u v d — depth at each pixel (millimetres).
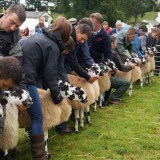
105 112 7109
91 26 6031
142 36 10375
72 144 5336
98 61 7016
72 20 7062
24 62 4293
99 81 6637
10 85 3492
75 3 49000
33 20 27875
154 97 8711
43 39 4340
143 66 9695
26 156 4922
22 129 5859
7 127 3990
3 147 4055
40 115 4355
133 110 7352
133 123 6395
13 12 4004
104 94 7688
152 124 6371
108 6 48156
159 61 12523
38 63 4348
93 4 48500
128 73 7938
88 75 5609
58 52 4395
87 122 6238
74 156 4953
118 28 12047
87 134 5738
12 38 4133
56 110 4629
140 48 10219
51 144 5324
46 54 4316
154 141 5566
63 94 4832
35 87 4324
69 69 5941
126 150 5164
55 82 4406
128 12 67062
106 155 5012
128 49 8820
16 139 4117
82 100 4910
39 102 4340
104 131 5918
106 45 6852
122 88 7840
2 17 4133
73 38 5453
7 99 3918
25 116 4500
